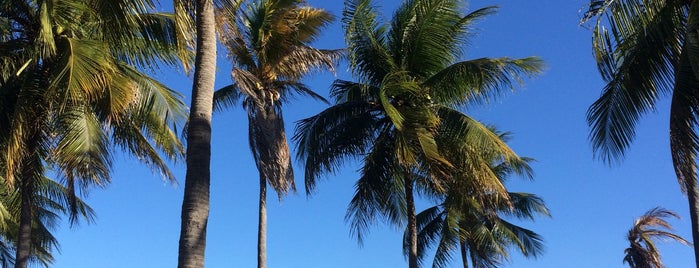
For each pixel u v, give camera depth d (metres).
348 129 19.16
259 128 19.23
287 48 19.72
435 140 18.48
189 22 10.78
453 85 18.55
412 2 19.34
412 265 19.06
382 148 19.28
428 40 18.98
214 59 10.11
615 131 12.29
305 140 19.20
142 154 16.75
